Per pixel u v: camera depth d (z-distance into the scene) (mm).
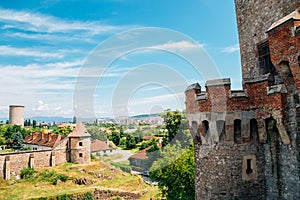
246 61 14148
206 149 12094
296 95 9945
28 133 71062
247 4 14062
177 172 15602
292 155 10195
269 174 11453
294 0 10508
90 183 33312
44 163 47031
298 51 8867
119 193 25578
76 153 39875
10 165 43531
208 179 12047
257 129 11633
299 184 9852
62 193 33594
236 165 11500
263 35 12609
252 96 11516
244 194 11461
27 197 33844
